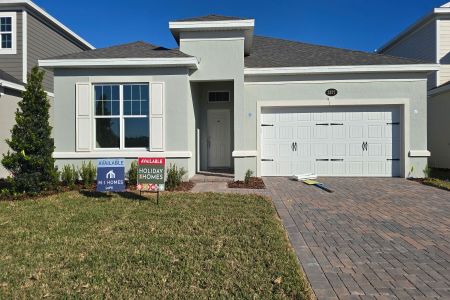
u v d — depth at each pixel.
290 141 11.22
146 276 3.60
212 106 12.66
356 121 11.08
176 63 9.65
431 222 5.76
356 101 10.92
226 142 12.77
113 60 9.66
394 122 11.00
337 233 5.15
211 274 3.65
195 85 11.53
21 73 13.25
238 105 10.33
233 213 6.18
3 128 11.85
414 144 10.83
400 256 4.22
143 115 10.05
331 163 11.14
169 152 9.88
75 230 5.18
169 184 8.91
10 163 7.84
